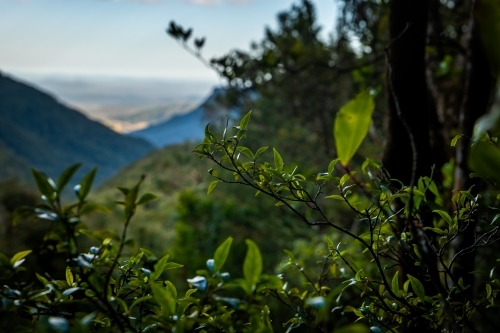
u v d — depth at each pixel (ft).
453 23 14.76
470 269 4.89
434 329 3.46
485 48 0.98
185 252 32.30
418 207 3.59
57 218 2.08
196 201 40.73
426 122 5.59
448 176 6.58
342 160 1.92
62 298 2.49
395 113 5.54
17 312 2.52
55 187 2.13
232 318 2.62
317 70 19.83
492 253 7.63
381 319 3.91
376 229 3.71
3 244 38.96
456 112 10.85
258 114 35.76
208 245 36.29
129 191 2.15
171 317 2.35
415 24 5.45
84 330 2.06
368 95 1.85
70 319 2.48
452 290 3.53
